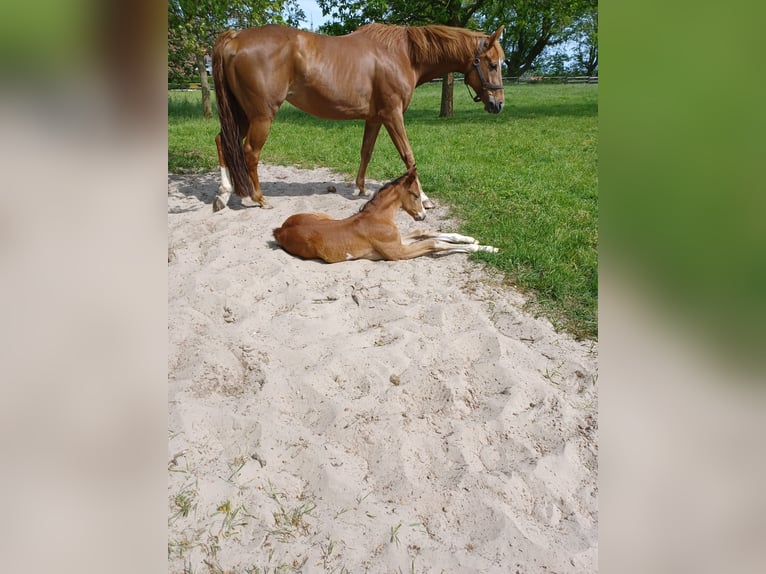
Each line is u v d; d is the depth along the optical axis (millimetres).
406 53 5637
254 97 5082
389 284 4023
